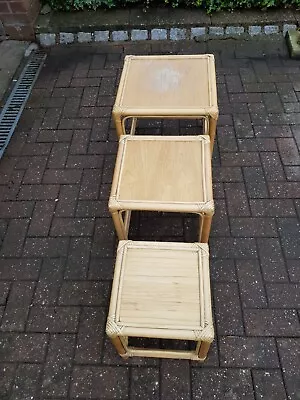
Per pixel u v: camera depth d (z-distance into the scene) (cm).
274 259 265
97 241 281
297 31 410
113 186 229
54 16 436
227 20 424
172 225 286
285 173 312
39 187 314
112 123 357
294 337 234
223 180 310
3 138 352
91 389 221
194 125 349
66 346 236
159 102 271
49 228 290
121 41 432
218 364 225
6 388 224
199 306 191
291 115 353
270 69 394
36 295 258
